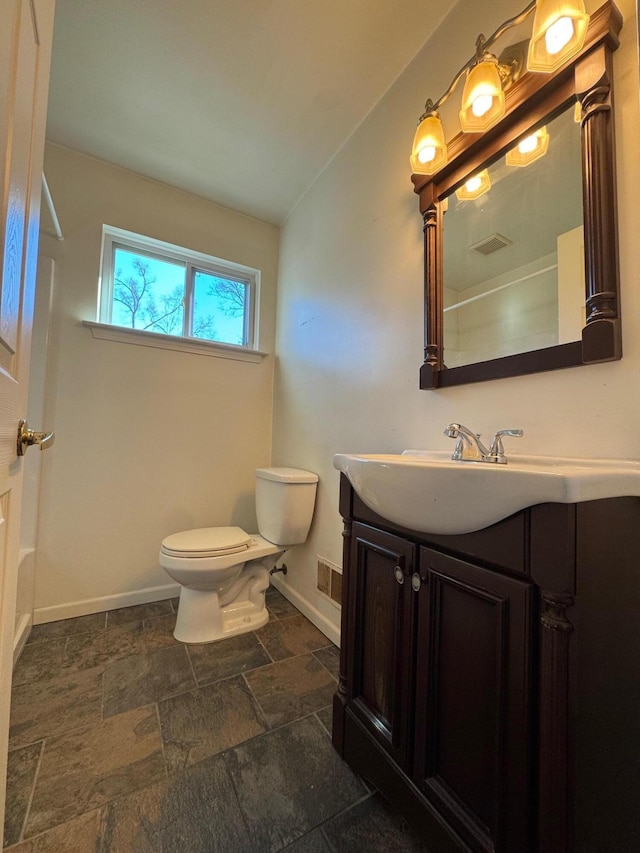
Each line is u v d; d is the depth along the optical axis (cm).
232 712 116
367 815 84
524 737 57
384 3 117
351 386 162
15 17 55
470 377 108
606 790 56
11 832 79
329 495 171
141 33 127
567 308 87
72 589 176
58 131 171
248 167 192
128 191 196
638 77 73
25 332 70
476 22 112
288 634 164
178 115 161
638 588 63
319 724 111
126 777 92
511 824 58
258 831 80
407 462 75
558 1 78
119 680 130
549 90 89
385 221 146
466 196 113
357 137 165
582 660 54
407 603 81
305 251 207
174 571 153
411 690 79
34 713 114
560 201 90
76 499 178
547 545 55
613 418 77
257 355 232
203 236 218
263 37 128
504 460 89
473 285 110
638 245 75
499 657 61
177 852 76
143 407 196
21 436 67
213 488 215
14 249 59
